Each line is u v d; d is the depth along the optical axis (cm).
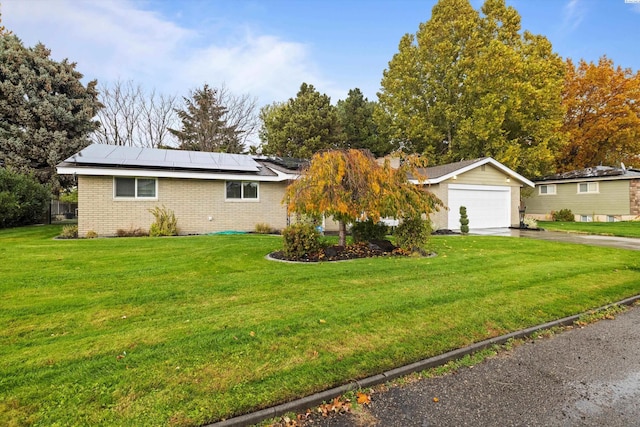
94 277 592
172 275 615
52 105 2022
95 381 274
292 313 432
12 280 566
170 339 353
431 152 2470
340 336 370
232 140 3170
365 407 267
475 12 2386
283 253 813
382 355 334
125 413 239
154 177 1268
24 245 928
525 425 248
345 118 3278
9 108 1941
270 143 2933
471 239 1202
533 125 2164
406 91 2541
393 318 423
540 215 2509
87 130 2203
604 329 434
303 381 287
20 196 1538
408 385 298
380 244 913
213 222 1376
